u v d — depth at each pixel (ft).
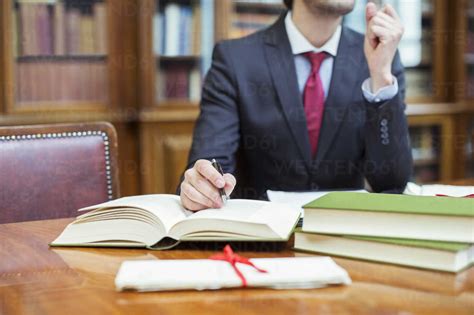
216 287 2.53
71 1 10.01
